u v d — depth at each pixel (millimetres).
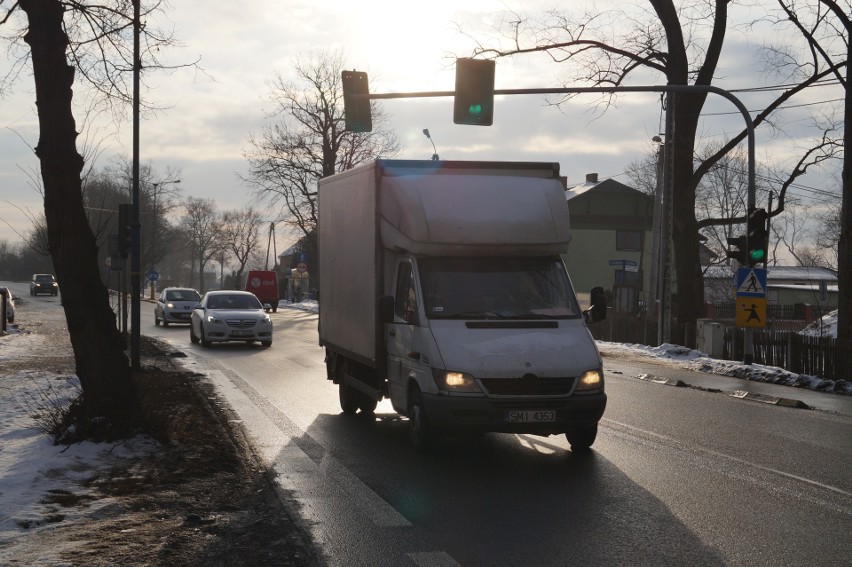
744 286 20484
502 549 5980
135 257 17516
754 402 15000
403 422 12031
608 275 71625
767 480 8305
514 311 9766
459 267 10008
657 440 10648
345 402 12570
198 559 5691
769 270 86750
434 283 9828
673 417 12820
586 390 9109
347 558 5758
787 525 6641
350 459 9344
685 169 30438
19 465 8422
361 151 61469
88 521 6609
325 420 12164
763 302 20438
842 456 9625
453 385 8930
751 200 20219
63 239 9758
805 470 8805
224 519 6777
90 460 8797
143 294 98312
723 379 19406
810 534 6383
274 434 10953
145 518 6750
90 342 9836
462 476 8484
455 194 10125
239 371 18938
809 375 19438
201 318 26406
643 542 6168
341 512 7027
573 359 9133
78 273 9820
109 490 7660
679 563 5672
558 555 5844
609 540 6219
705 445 10312
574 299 10062
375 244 10547
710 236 72938
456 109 16703
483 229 9969
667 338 27781
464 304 9734
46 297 85875
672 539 6242
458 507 7207
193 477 8289
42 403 12430
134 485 7859
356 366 12102
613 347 29375
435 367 9078
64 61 9758
